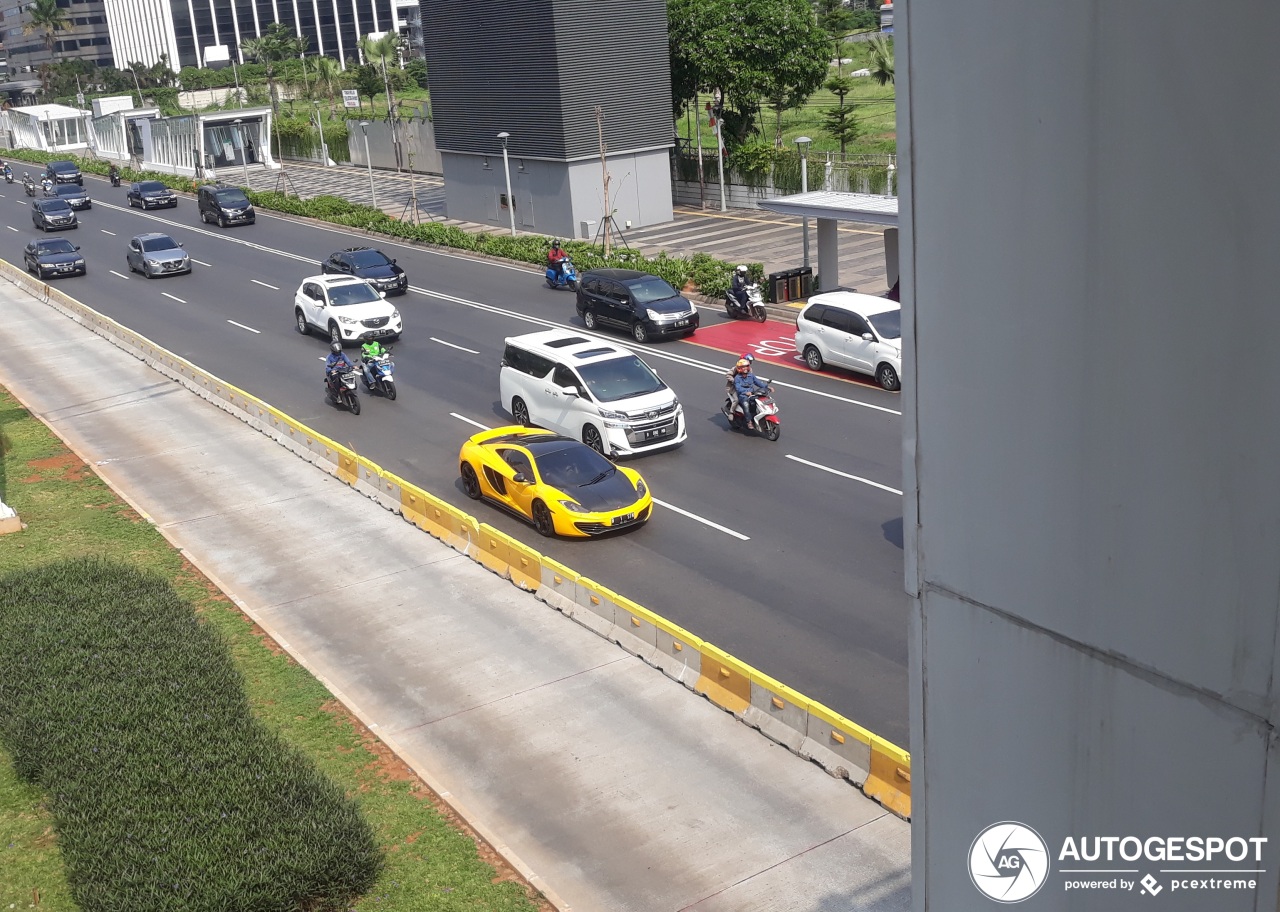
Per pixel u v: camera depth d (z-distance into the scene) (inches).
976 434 177.5
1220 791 151.0
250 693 511.8
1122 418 153.3
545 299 1381.6
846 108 2134.6
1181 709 154.1
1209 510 144.6
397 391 1026.1
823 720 437.7
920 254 180.7
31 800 434.3
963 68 164.4
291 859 367.6
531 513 697.0
